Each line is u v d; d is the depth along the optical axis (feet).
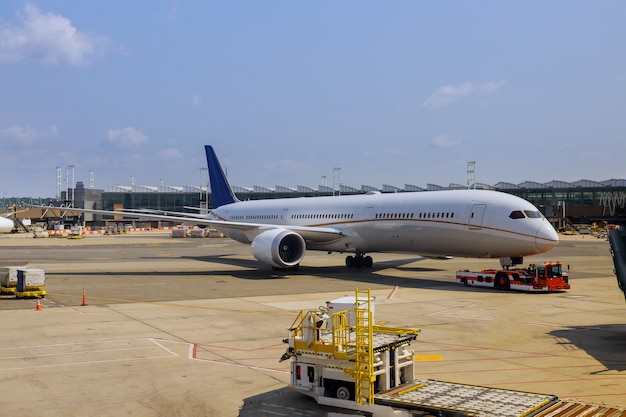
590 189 440.45
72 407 37.24
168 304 82.12
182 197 553.23
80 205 523.70
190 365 47.73
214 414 36.11
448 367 47.29
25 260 167.12
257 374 45.11
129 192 545.44
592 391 40.42
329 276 120.16
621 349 53.78
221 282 110.22
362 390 35.27
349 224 126.62
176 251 208.44
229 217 172.24
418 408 32.17
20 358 49.83
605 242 266.77
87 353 51.78
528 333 61.31
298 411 36.63
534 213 97.96
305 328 38.99
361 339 37.65
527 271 98.99
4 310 76.74
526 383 42.52
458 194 108.58
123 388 41.37
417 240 111.65
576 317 71.05
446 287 101.24
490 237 99.76
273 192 537.65
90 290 98.73
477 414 30.17
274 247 115.34
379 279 114.01
